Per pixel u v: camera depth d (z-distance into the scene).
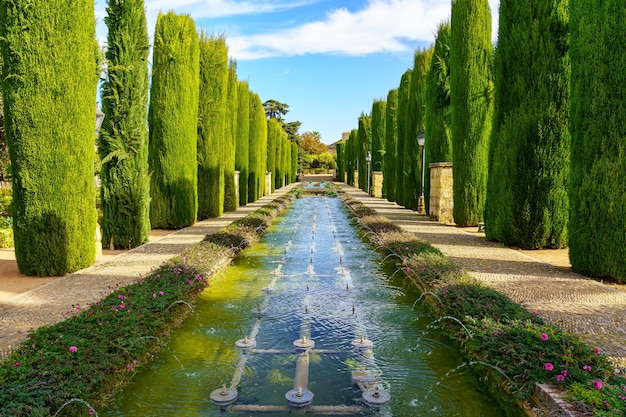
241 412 3.03
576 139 6.73
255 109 22.25
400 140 19.72
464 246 9.15
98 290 5.70
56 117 6.59
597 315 4.58
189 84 12.36
